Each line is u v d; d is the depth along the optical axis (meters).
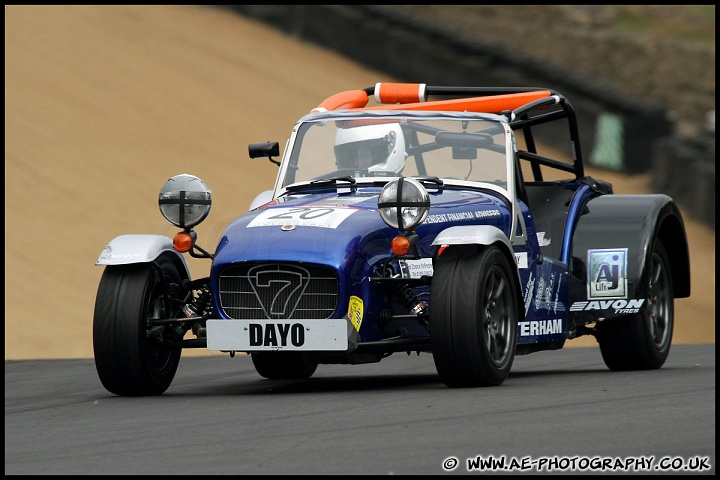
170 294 24.58
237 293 23.38
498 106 30.30
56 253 60.41
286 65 118.38
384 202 23.14
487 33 175.25
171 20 123.50
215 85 104.62
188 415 20.55
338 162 27.17
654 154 99.12
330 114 27.77
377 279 23.27
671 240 30.88
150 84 99.94
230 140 89.62
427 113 27.41
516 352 26.08
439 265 23.17
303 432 17.92
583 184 30.77
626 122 105.06
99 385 27.58
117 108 91.69
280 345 22.73
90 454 16.66
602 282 28.59
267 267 23.14
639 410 19.45
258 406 21.55
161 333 24.61
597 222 29.28
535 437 16.78
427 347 24.34
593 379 25.89
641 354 29.17
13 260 58.34
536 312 26.73
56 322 50.72
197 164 81.81
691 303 65.94
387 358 35.62
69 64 100.19
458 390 22.95
